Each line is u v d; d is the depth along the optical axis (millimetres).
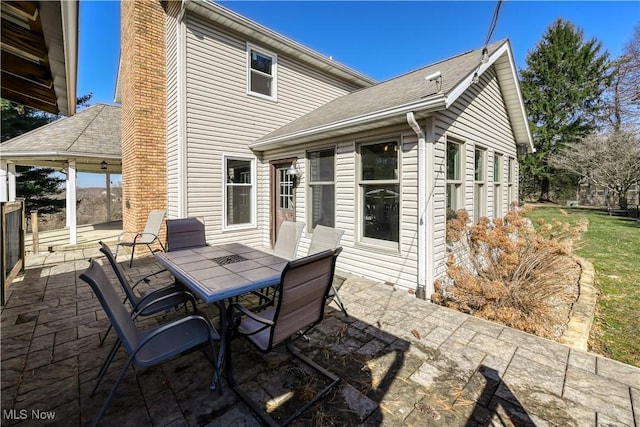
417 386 2143
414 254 4102
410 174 4125
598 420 1828
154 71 6488
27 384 2102
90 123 9227
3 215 3559
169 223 4176
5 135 14047
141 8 6250
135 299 2734
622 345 3084
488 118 5859
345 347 2658
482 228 4316
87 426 1731
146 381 2156
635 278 5191
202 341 2010
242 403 1951
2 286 3502
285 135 5543
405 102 3861
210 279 2379
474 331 2975
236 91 6582
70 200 7488
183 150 5844
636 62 13773
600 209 16891
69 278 4645
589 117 19016
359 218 4902
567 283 3869
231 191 6672
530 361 2455
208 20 6102
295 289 1846
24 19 1932
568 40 19672
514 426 1784
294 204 6188
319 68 8227
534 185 21594
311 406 1934
